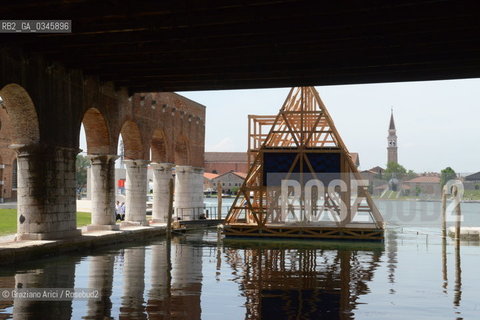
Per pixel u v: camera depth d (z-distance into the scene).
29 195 24.33
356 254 27.69
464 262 24.83
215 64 26.08
